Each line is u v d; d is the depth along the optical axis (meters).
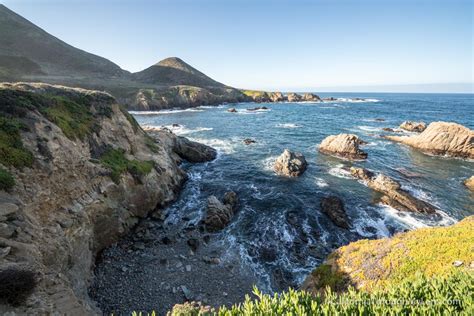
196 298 15.95
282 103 161.12
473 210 26.30
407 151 46.28
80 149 20.80
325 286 12.34
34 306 9.71
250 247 20.84
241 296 16.44
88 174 19.50
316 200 27.95
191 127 69.62
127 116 32.50
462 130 42.53
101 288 16.11
